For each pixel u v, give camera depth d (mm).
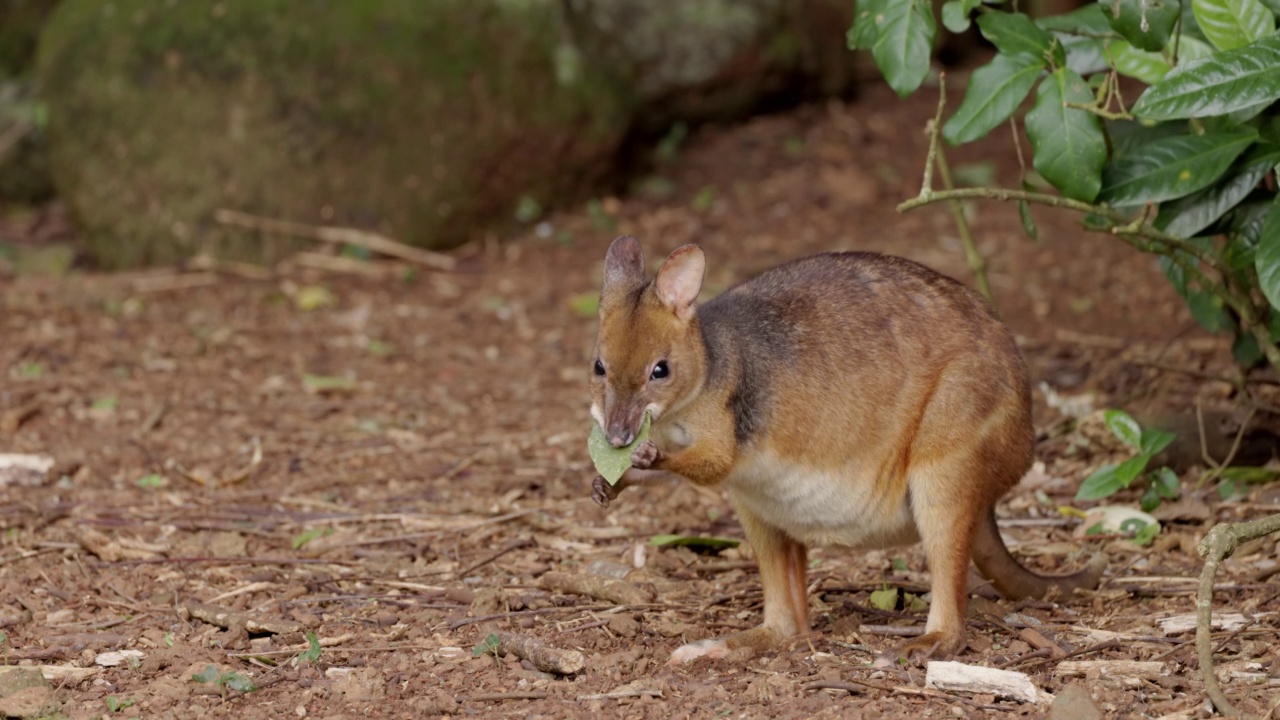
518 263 18594
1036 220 18656
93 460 12633
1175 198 9203
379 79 18609
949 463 8188
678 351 8008
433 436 13422
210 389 14719
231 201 18562
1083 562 9938
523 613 9016
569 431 13406
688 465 8031
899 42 9125
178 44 18719
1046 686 7629
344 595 9523
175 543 10641
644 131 20922
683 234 19047
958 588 8203
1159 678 7609
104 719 7449
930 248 17922
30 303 17234
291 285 17891
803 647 8391
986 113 9016
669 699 7590
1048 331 15250
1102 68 10070
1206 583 7469
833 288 8508
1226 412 11352
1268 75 8195
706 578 9969
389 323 16766
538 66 19391
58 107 19141
